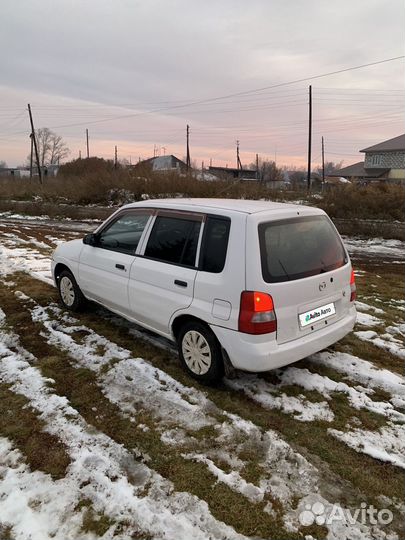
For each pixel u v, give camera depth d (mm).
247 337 3109
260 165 72000
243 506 2377
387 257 9742
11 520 2264
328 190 17594
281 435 2984
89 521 2262
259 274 3092
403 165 48344
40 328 4840
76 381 3684
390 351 4395
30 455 2760
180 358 3809
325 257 3652
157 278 3824
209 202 3871
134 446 2854
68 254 5188
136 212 4324
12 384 3633
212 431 3016
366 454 2812
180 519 2281
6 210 20859
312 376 3777
